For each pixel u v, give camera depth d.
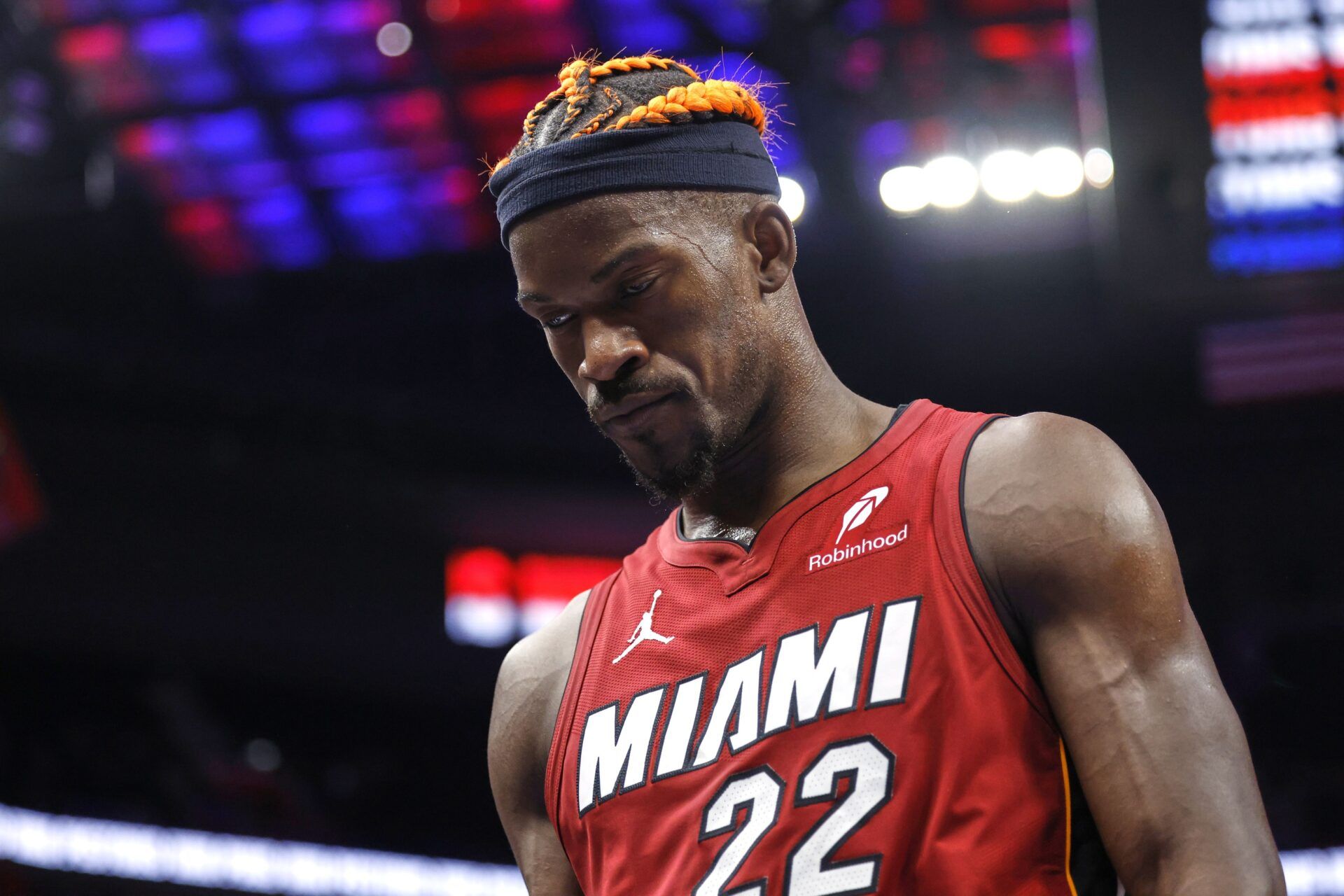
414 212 20.39
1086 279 20.92
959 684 2.33
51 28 17.66
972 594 2.38
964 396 23.30
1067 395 23.17
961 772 2.27
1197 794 2.16
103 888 16.19
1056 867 2.24
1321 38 11.00
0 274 20.84
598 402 2.60
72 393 20.95
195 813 19.38
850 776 2.31
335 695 22.83
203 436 21.78
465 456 23.59
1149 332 21.62
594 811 2.62
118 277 21.19
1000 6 16.41
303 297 21.84
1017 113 17.62
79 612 20.05
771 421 2.72
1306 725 20.97
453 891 18.08
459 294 21.97
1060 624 2.32
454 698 23.06
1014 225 18.88
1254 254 11.41
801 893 2.26
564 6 16.92
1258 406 22.09
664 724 2.58
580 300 2.57
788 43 16.72
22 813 16.02
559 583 22.91
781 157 18.33
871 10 16.70
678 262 2.55
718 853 2.37
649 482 2.75
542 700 2.96
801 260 20.75
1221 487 22.09
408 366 23.52
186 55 18.00
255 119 18.83
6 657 20.70
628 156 2.54
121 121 18.94
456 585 22.66
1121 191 11.47
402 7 17.17
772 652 2.50
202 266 21.12
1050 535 2.35
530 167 2.55
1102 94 11.41
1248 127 11.20
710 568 2.71
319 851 17.53
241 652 21.30
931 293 21.45
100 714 21.22
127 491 20.67
